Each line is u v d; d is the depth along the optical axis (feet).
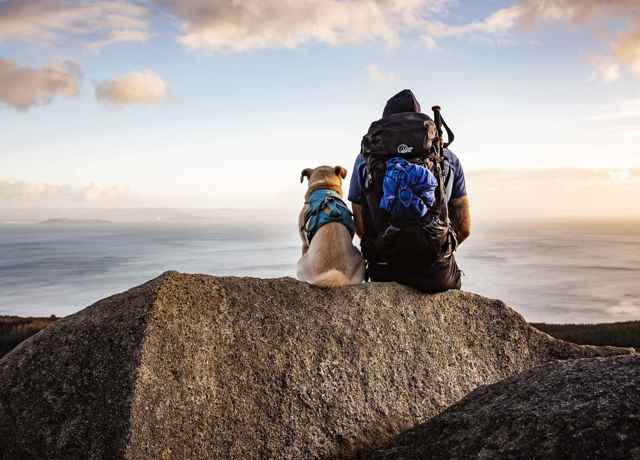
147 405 5.73
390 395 7.05
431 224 7.37
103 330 6.16
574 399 4.96
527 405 5.15
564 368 5.57
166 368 5.98
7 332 63.72
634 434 4.36
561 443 4.58
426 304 7.80
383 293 7.60
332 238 8.60
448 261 7.80
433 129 7.77
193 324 6.34
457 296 8.07
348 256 8.54
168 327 6.17
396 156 7.62
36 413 5.85
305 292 7.23
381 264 8.11
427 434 5.77
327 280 7.39
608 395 4.85
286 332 6.81
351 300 7.36
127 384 5.77
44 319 76.89
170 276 6.62
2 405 5.94
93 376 5.91
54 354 6.12
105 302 6.50
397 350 7.31
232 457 6.01
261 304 6.86
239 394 6.28
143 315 6.16
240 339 6.53
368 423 6.78
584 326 88.63
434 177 7.42
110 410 5.70
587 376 5.24
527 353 8.12
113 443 5.56
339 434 6.58
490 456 4.89
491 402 5.58
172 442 5.75
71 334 6.21
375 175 7.70
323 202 9.05
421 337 7.54
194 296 6.53
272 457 6.20
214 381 6.20
